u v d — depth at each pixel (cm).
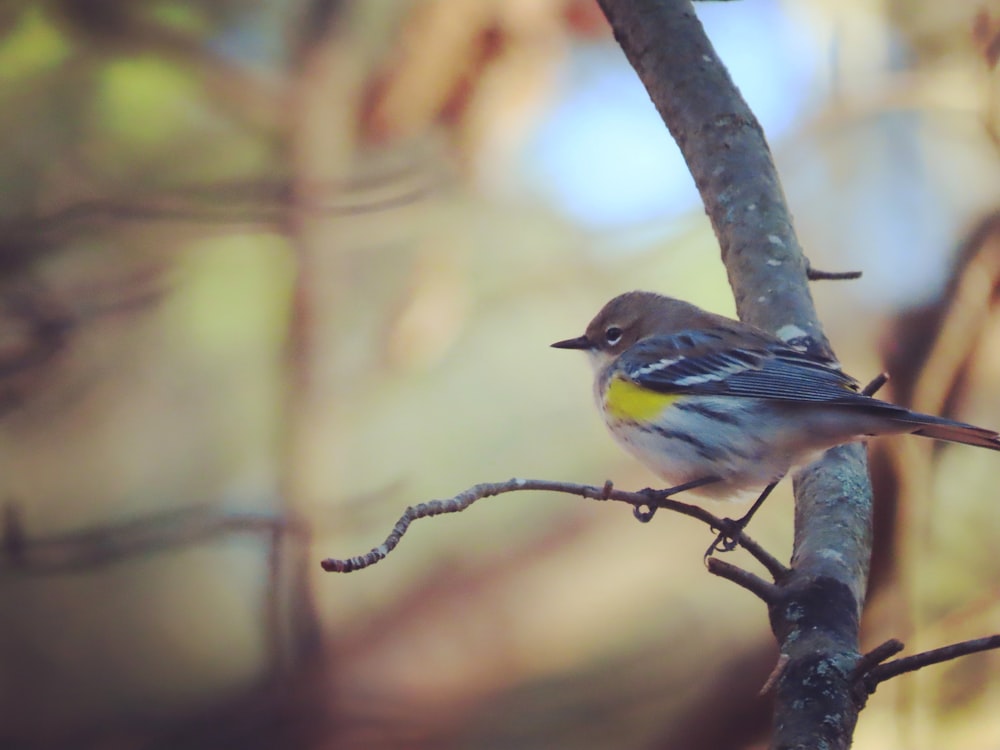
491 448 409
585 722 405
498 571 409
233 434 410
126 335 409
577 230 411
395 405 410
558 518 409
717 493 390
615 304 395
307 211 404
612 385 391
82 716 409
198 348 409
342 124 407
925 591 398
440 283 409
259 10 407
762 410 388
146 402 410
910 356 400
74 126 406
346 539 409
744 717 401
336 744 405
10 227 403
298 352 408
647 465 391
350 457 409
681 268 411
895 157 406
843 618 382
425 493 409
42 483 409
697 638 406
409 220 409
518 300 411
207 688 410
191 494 410
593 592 407
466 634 407
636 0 391
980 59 400
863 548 385
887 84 406
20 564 400
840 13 406
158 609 411
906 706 396
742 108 390
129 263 407
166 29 405
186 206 404
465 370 410
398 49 407
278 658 405
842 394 387
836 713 380
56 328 404
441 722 405
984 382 400
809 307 389
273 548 404
